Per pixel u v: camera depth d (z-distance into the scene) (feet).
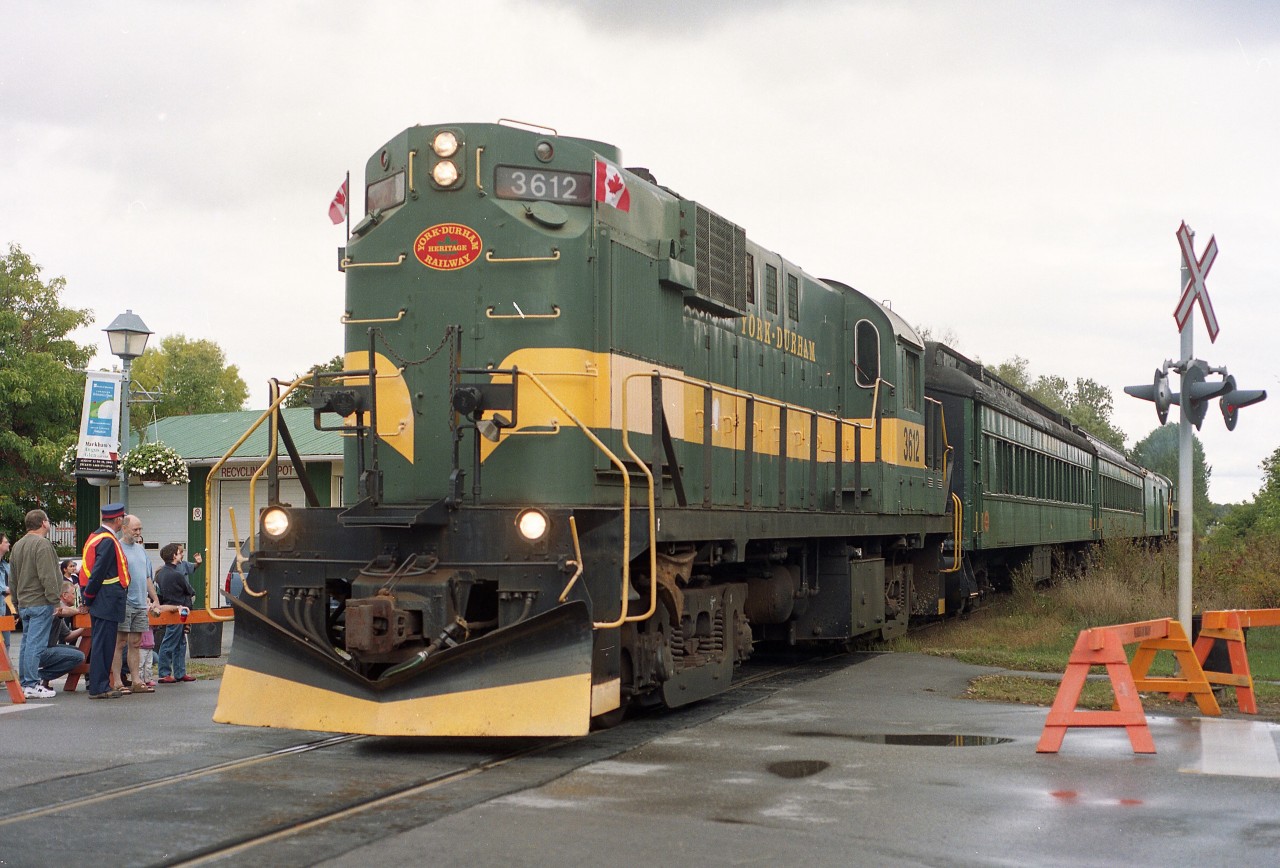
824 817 21.58
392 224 32.07
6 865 18.39
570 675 26.63
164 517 88.99
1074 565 98.22
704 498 36.11
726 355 40.65
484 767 26.23
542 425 30.73
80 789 24.11
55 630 44.88
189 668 48.29
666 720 33.24
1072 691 28.66
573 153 32.09
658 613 32.50
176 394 165.27
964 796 23.39
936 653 51.42
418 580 27.76
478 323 31.24
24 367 88.94
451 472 29.84
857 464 48.34
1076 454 101.71
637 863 18.60
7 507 88.53
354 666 29.04
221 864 18.52
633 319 33.60
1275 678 43.91
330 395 31.27
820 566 48.16
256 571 30.01
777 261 46.24
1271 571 67.31
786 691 39.42
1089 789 24.12
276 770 25.99
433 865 18.45
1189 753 28.22
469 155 31.68
